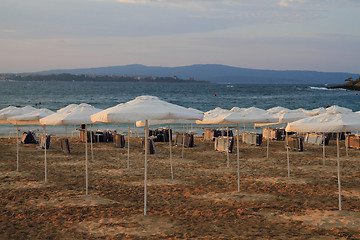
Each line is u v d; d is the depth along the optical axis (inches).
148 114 306.8
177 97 4146.2
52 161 616.4
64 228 292.5
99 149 772.0
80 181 463.2
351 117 320.8
